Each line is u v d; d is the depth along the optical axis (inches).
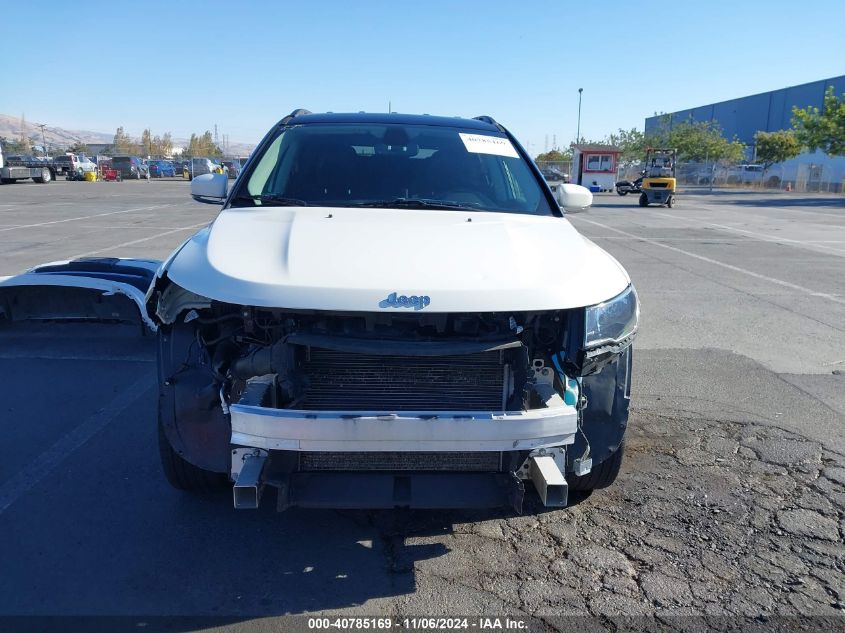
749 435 182.4
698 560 126.9
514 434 108.6
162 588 117.3
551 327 120.2
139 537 132.2
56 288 250.1
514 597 116.0
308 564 124.8
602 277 124.9
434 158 171.3
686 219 896.9
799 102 2817.4
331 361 115.0
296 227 132.1
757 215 986.7
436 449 108.0
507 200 163.0
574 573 122.7
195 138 5206.7
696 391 216.2
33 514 139.6
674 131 2568.9
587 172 1743.4
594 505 145.8
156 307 124.4
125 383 215.6
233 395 117.2
